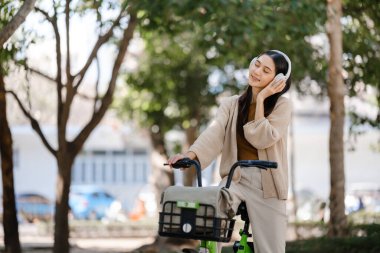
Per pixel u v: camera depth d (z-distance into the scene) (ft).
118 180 132.46
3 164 43.55
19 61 38.19
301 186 123.03
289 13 44.52
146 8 41.27
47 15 37.91
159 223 16.61
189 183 68.74
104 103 44.65
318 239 40.75
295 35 45.39
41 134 43.93
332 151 42.09
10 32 25.76
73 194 110.42
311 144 122.93
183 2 41.60
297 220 64.23
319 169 123.44
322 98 59.21
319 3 43.24
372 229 40.04
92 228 82.79
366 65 45.11
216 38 47.19
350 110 49.08
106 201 110.83
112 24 42.73
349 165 123.54
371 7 42.88
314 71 52.90
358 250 36.88
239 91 68.69
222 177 18.42
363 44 44.80
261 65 18.03
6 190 43.65
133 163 132.46
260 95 17.63
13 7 33.22
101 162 131.95
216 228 16.07
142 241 75.66
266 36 47.78
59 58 41.91
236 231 56.65
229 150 18.34
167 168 69.77
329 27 41.42
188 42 66.59
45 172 124.57
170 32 48.93
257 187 17.85
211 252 17.15
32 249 61.31
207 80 71.10
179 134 103.60
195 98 70.64
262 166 16.71
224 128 18.42
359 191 103.55
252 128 17.56
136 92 73.87
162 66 71.36
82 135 44.52
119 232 83.35
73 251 60.59
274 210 17.81
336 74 41.75
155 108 71.82
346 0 43.83
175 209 16.52
